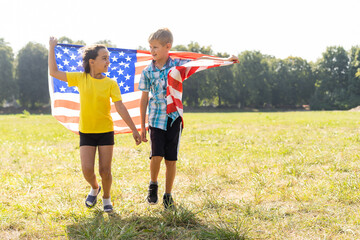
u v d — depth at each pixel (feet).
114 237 9.59
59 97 13.93
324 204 11.73
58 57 13.85
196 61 12.23
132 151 25.31
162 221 10.88
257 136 32.71
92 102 11.48
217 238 9.42
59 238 9.83
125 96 14.89
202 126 48.85
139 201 13.29
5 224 10.75
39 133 40.63
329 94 257.14
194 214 11.03
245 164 19.48
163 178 16.70
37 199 13.51
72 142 31.73
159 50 11.84
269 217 10.86
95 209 12.26
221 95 250.37
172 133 11.91
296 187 14.08
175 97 11.82
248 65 252.42
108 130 11.73
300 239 9.25
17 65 227.61
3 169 19.48
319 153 20.94
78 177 17.31
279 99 266.36
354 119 59.41
